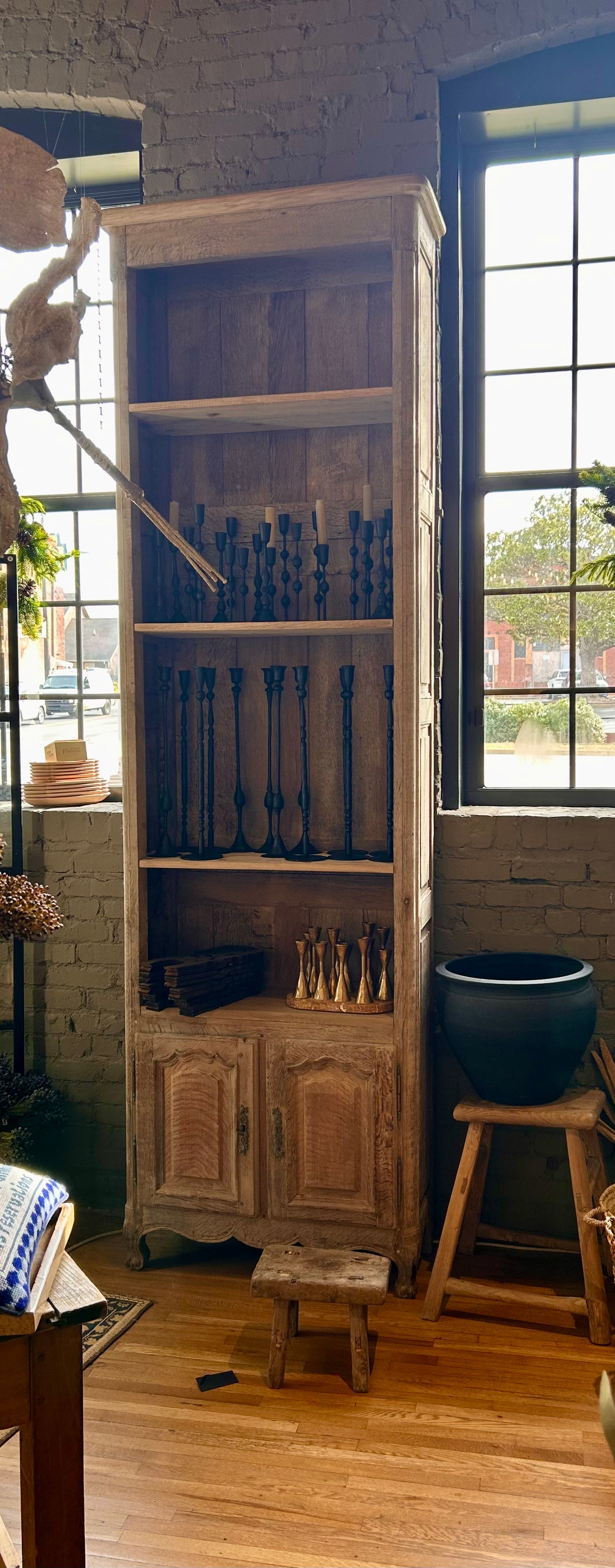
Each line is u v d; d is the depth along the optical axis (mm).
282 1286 2979
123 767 3762
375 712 3889
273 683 3895
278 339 3908
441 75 3799
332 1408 2934
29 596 4277
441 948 3910
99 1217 4176
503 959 3746
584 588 3998
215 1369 3117
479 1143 3395
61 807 4285
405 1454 2750
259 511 3975
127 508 3723
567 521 4004
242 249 3562
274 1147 3594
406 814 3473
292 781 3994
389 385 3809
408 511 3420
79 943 4211
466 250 4039
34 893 3375
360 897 3924
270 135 3875
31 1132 4027
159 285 3988
